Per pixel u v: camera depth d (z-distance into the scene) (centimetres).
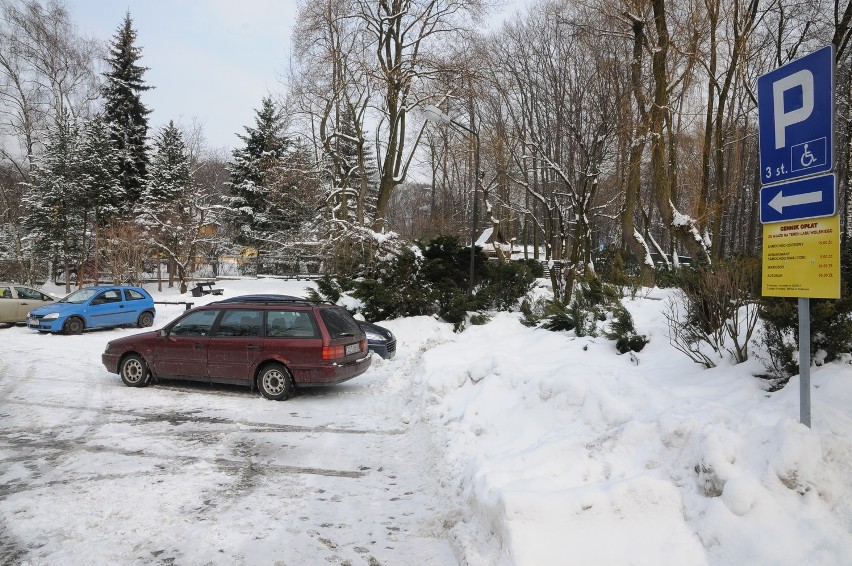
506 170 3083
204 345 912
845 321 502
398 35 2622
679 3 1853
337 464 593
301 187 2834
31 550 392
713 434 378
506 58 3688
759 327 677
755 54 2033
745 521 320
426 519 452
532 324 1287
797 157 372
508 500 361
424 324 1599
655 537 338
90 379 1013
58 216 3053
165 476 546
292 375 882
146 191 3528
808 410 364
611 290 1184
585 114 2989
